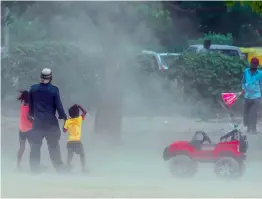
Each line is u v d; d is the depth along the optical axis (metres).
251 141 38.69
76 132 32.44
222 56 52.50
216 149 30.56
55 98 31.89
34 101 31.88
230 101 39.06
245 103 41.12
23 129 33.12
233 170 30.30
